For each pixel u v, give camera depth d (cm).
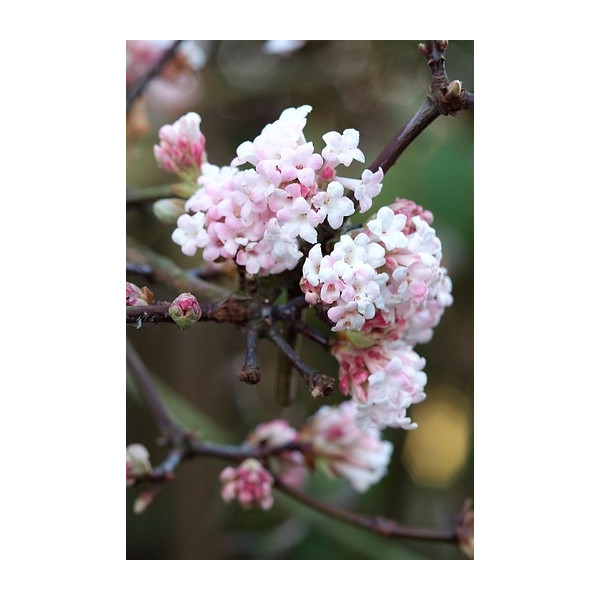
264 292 44
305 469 55
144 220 65
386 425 44
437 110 43
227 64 71
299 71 69
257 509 68
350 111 70
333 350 44
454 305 67
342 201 41
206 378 69
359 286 41
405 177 62
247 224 42
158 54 62
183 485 65
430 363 73
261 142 42
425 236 43
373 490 71
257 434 53
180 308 42
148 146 68
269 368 74
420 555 67
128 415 70
